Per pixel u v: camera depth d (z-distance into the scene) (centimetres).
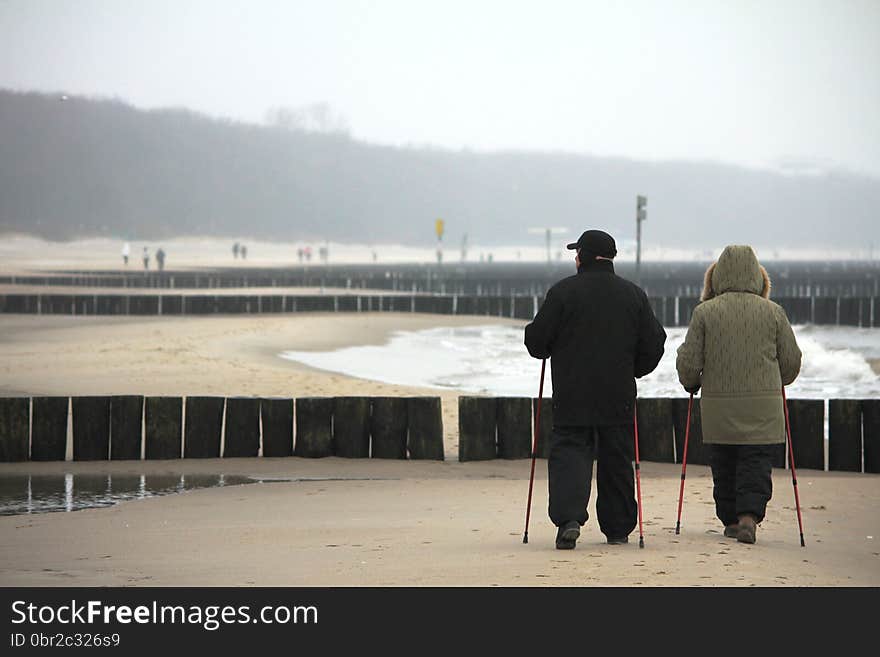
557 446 2359
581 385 2319
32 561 2358
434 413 4297
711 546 2355
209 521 2953
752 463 2462
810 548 2408
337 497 3403
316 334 11238
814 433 4084
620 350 2331
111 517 3059
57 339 9725
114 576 2152
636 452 2375
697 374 2536
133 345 8931
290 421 4353
